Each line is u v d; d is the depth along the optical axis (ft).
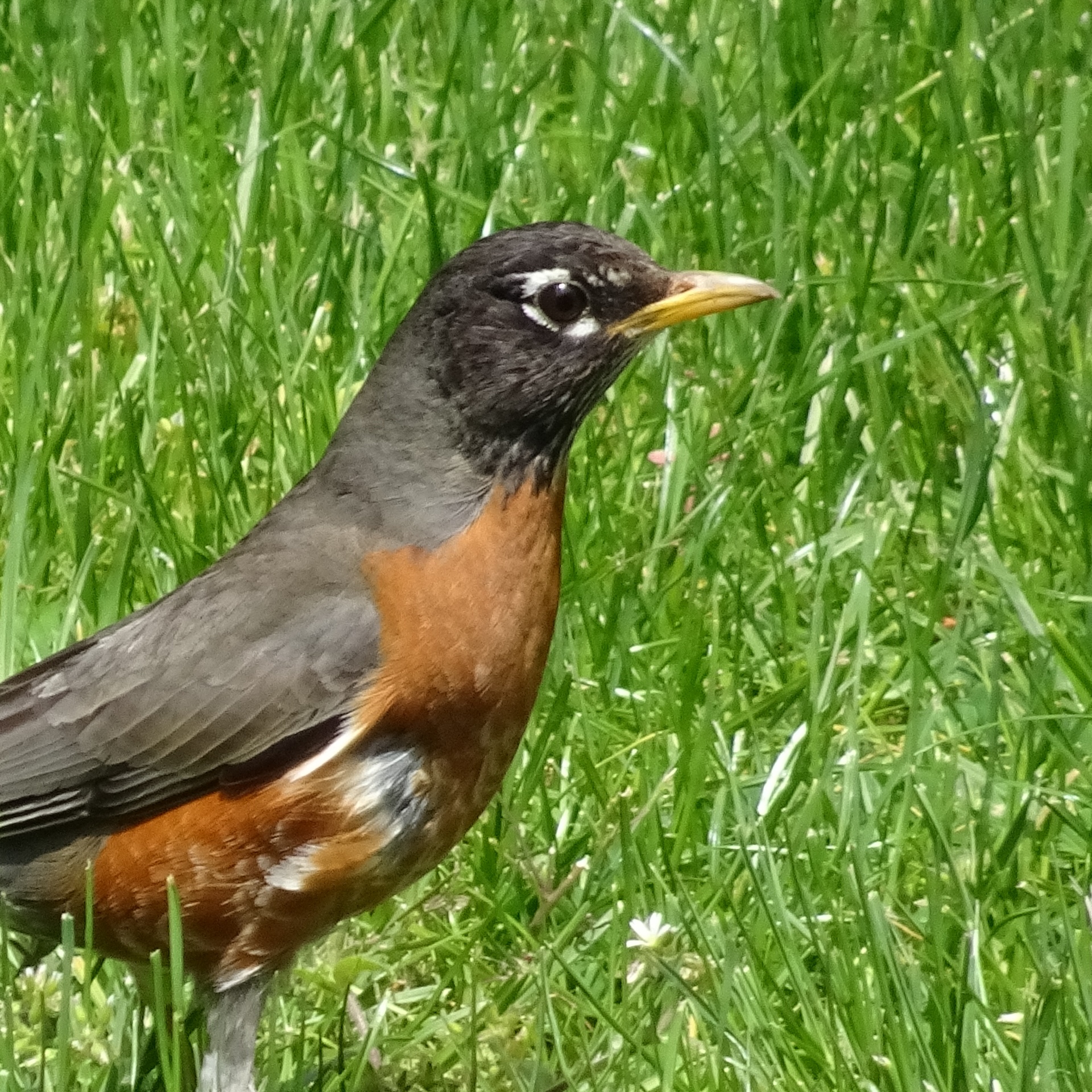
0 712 23.94
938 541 33.60
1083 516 33.42
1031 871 27.76
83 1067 24.90
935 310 38.86
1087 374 36.83
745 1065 23.81
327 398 36.14
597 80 44.50
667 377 36.58
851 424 37.01
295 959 24.79
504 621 23.27
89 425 34.99
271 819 22.86
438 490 23.70
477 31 45.75
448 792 23.38
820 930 25.70
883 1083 23.66
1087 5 47.80
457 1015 25.81
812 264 39.52
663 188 43.75
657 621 32.76
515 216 41.39
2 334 37.91
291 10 46.50
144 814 23.25
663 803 29.35
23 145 43.29
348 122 44.27
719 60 47.26
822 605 30.89
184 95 44.50
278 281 39.19
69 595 32.48
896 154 44.88
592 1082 23.84
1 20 47.78
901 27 46.88
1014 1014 24.89
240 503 34.68
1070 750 28.86
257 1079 25.02
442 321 24.11
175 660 23.39
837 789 29.35
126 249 41.39
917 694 29.01
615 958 25.82
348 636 23.03
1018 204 40.63
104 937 23.75
